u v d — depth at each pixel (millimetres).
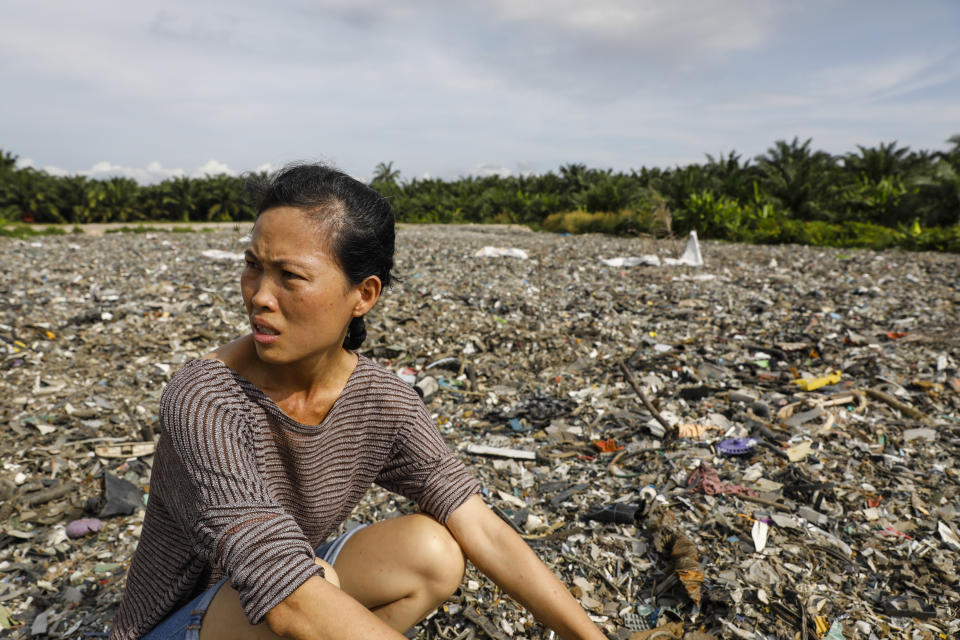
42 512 2912
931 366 5004
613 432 3867
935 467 3367
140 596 1256
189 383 1057
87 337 5625
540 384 4781
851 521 2826
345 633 915
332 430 1187
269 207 1000
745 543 2592
